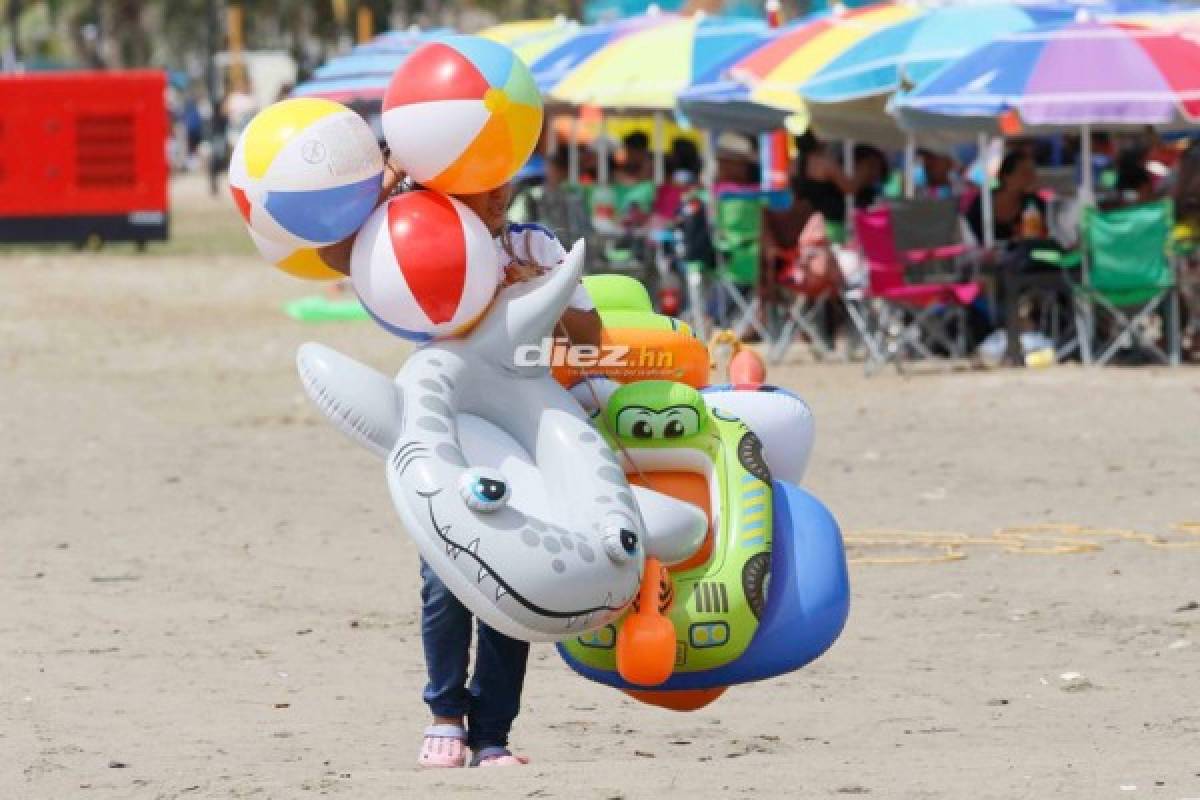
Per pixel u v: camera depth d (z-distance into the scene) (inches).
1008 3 1311.5
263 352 1459.2
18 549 767.7
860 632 621.0
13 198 2303.2
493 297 426.9
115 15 6358.3
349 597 678.5
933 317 1295.5
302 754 479.8
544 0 5634.8
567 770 428.5
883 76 1259.8
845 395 1146.7
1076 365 1240.8
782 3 1852.9
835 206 1384.1
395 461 414.0
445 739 445.4
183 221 2947.8
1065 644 599.2
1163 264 1200.8
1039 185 1405.0
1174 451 945.5
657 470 444.1
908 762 437.7
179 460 978.7
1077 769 424.5
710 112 1421.0
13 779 450.9
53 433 1073.5
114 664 584.7
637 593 422.0
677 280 1461.6
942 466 920.3
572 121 1710.1
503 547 405.7
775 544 448.5
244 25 6451.8
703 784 408.2
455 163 421.1
